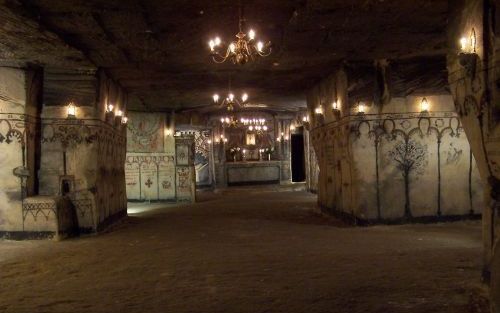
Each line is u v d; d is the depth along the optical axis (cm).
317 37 890
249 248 875
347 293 564
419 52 1038
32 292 598
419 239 923
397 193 1139
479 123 569
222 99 1800
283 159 2775
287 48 970
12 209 1019
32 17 724
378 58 1099
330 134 1322
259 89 1562
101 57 1021
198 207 1752
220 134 2711
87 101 1112
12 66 1014
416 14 757
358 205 1134
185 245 925
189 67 1157
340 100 1191
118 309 522
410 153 1141
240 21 763
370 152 1137
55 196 1058
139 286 618
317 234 1027
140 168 2030
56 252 872
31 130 1055
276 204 1770
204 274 677
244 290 588
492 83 533
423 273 649
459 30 622
